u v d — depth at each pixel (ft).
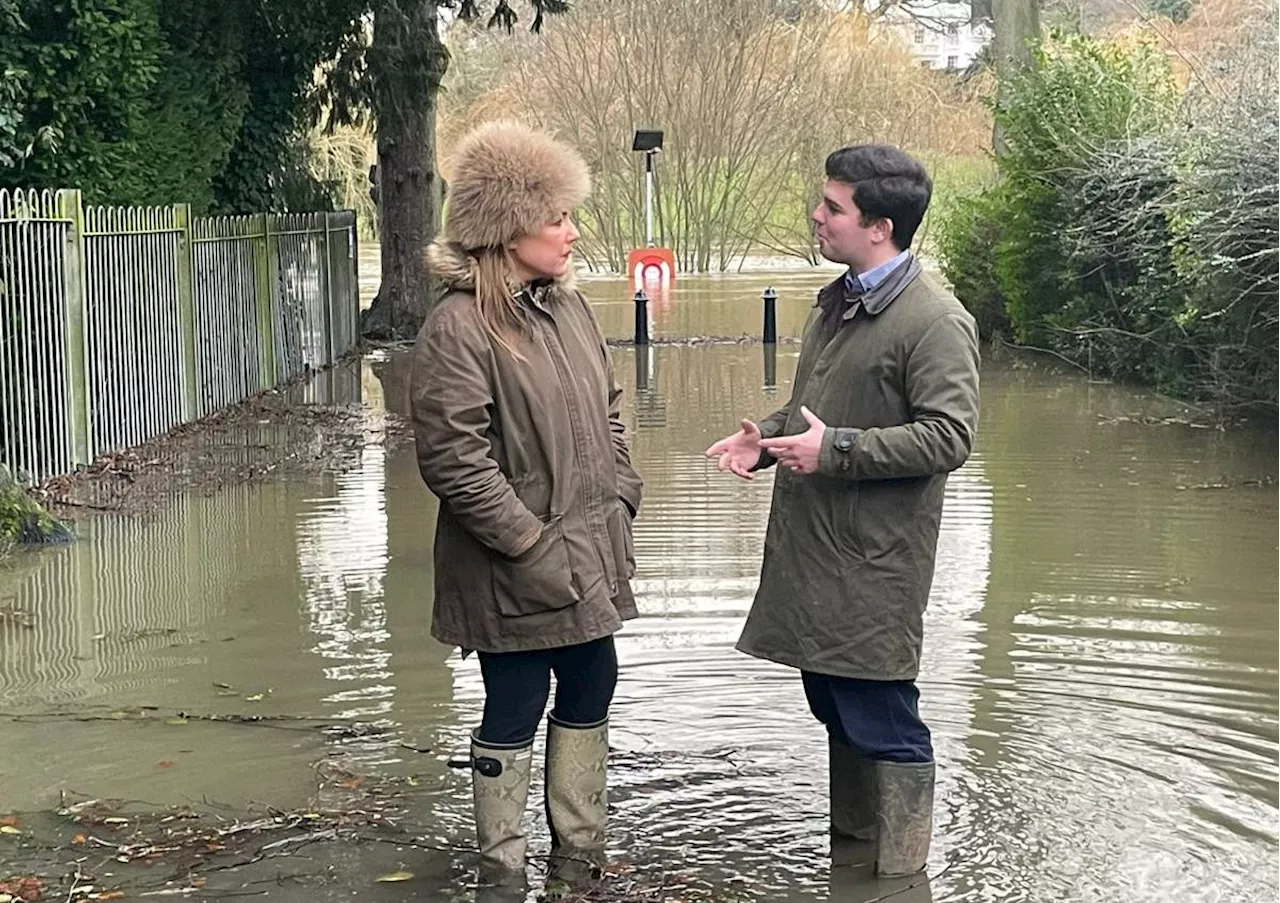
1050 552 28.66
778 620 14.88
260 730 19.26
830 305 15.34
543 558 14.47
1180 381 49.96
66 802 16.98
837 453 14.05
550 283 15.02
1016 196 61.72
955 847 15.52
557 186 14.53
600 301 97.91
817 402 14.98
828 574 14.53
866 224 14.52
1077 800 16.66
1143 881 14.71
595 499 14.94
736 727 19.10
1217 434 42.91
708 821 16.30
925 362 14.23
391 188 74.84
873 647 14.43
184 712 19.98
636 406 50.26
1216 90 50.49
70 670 22.00
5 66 40.63
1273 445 40.88
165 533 31.24
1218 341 45.39
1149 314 51.49
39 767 18.06
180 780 17.61
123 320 40.45
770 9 133.49
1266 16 58.18
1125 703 19.89
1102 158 55.31
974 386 14.30
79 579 27.45
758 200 135.33
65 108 42.22
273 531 31.30
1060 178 59.82
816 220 14.92
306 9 58.23
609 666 15.42
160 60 48.14
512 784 15.03
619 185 132.98
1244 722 19.15
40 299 35.37
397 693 20.67
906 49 137.59
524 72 134.51
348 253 71.10
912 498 14.42
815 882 14.82
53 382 36.04
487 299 14.43
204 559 28.86
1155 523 31.19
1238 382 44.86
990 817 16.21
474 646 14.78
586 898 14.52
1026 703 19.88
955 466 14.14
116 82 43.06
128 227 40.75
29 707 20.31
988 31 147.74
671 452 40.68
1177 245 47.52
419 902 14.47
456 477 14.14
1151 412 47.42
